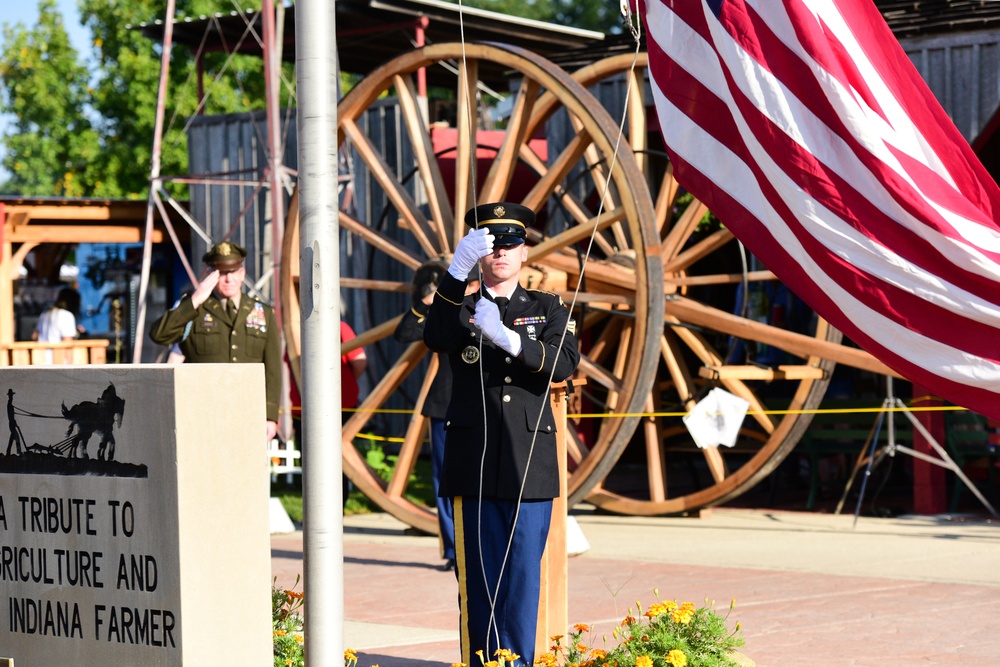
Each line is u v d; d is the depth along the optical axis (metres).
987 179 11.05
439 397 16.69
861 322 11.06
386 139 30.73
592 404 25.66
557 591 10.59
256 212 33.78
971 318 10.73
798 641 12.02
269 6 26.80
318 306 7.50
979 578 15.30
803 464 26.05
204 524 7.56
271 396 16.28
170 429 7.47
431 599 14.80
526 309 9.77
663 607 9.20
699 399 21.73
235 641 7.71
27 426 8.19
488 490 9.47
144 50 59.69
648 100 24.75
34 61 66.81
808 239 11.13
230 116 34.53
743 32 11.34
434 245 21.23
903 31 22.28
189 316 15.98
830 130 11.08
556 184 19.61
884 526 20.14
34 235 36.47
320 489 7.52
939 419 21.38
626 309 22.06
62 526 8.04
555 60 26.02
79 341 35.59
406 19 31.42
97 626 7.87
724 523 20.94
